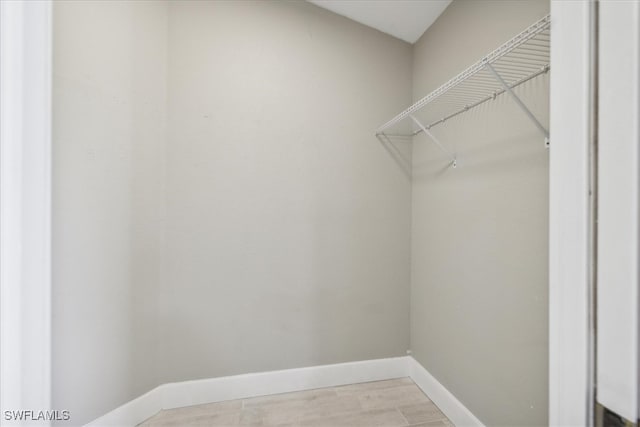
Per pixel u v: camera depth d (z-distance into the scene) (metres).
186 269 1.56
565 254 0.63
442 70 1.57
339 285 1.77
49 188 0.83
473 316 1.33
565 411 0.63
